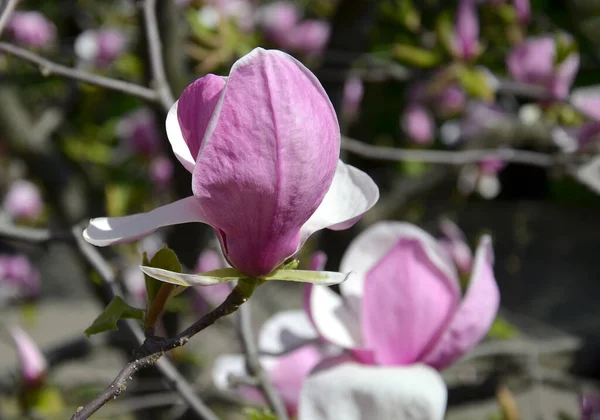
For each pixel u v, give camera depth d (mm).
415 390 716
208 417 847
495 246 3004
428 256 743
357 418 718
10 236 896
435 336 742
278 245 630
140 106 2012
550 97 1438
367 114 2029
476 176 1803
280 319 912
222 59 1418
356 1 1653
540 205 3758
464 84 1457
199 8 1468
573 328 2623
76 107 1871
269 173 610
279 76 602
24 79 1685
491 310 744
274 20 1685
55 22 2121
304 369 895
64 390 1407
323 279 637
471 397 1316
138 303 1433
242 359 985
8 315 2453
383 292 742
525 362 1369
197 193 613
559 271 3061
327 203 645
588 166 1133
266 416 765
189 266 1487
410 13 1699
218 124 604
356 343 749
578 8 1941
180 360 1517
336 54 1662
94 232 618
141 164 1891
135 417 1492
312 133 609
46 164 1655
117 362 1907
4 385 1334
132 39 1741
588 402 903
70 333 2895
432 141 2150
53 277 3352
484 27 1582
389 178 2053
